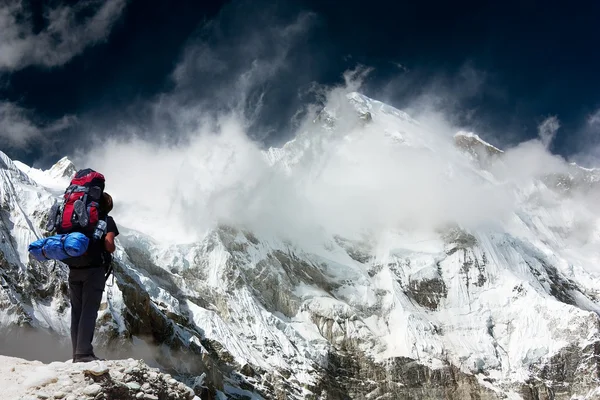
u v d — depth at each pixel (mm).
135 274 120500
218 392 97625
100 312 75500
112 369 13484
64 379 12758
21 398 12117
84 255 13844
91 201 14055
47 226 14000
